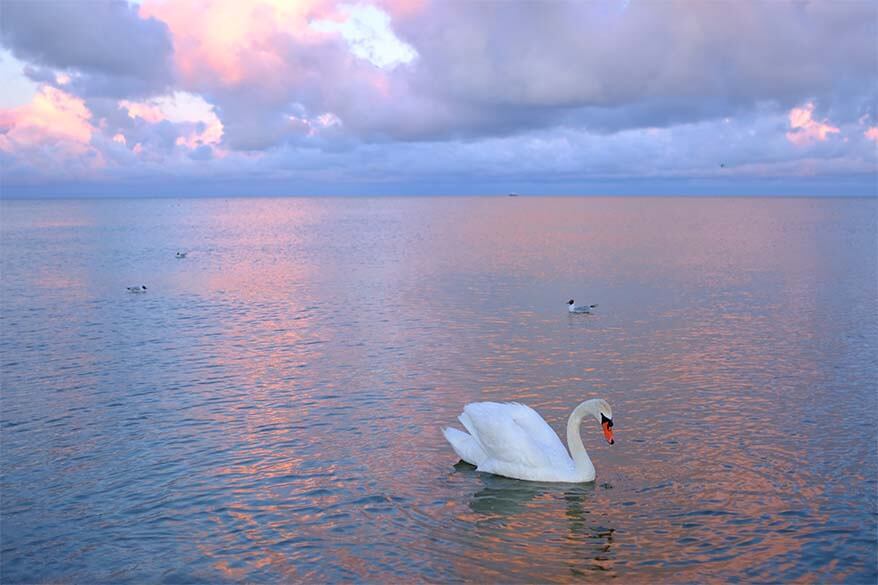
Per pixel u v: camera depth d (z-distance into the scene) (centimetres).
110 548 1308
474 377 2384
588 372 2436
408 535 1348
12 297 4206
